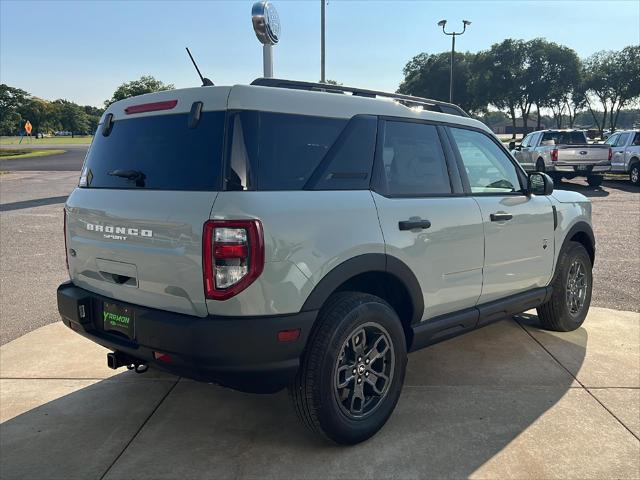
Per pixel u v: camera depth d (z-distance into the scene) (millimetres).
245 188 2666
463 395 3777
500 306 4090
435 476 2871
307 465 2969
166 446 3166
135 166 3047
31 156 41750
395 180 3361
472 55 65125
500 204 4012
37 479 2852
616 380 4004
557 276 4730
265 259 2619
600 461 3006
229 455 3070
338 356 2943
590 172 17953
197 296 2672
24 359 4422
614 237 9500
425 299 3451
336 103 3166
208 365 2650
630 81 47125
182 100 2926
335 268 2871
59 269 7469
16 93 128875
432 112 3768
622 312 5551
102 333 3188
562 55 52188
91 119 153000
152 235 2816
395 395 3330
